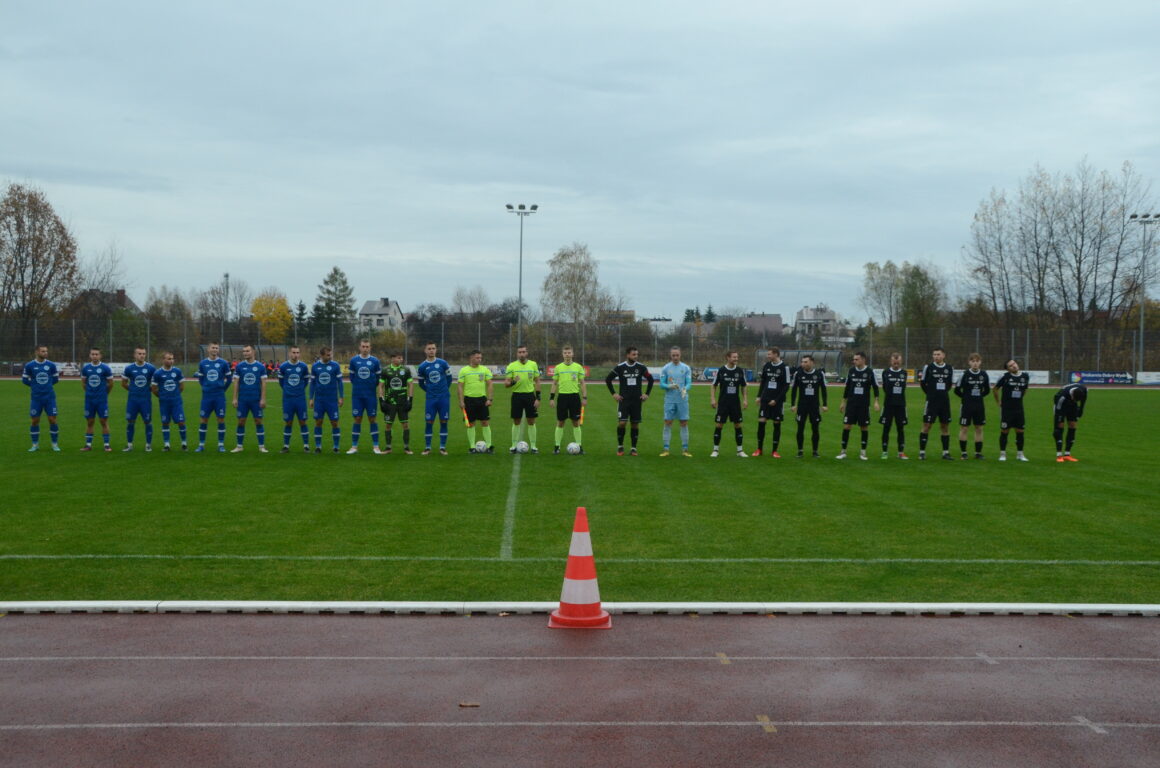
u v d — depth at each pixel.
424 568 7.64
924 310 69.19
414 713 4.77
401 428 20.75
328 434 19.67
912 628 6.25
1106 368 51.72
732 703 4.95
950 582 7.36
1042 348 51.81
